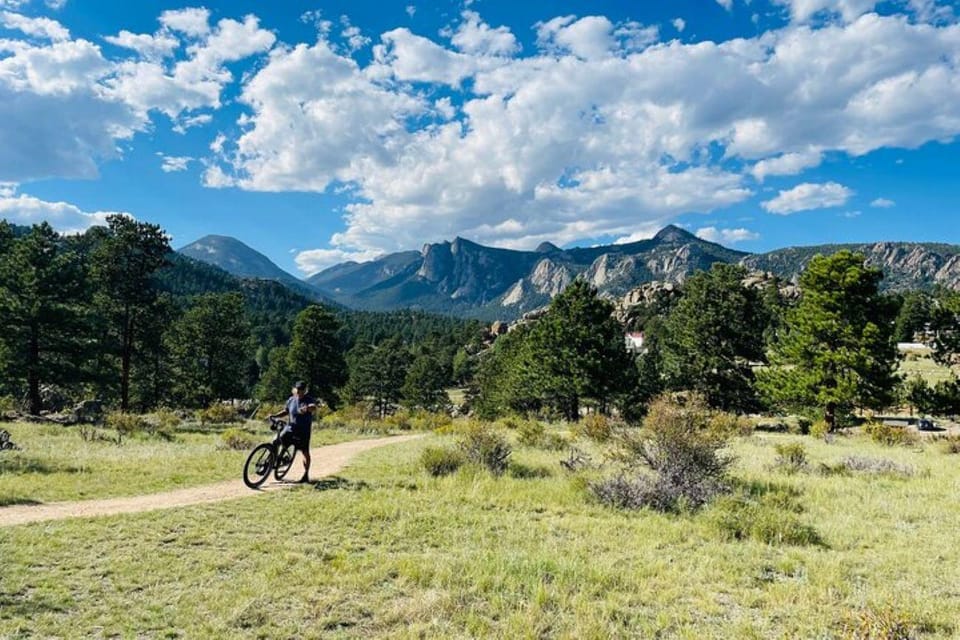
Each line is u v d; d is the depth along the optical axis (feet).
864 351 96.48
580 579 20.49
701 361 145.07
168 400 175.42
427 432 107.65
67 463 44.34
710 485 35.94
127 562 21.02
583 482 37.22
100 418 103.86
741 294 146.00
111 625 16.02
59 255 116.47
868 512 32.55
